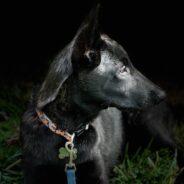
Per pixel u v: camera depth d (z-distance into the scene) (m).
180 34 9.41
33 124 4.05
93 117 4.04
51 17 9.48
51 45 9.07
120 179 4.59
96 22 3.73
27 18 9.46
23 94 6.55
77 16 9.47
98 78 3.91
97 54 3.87
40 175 4.05
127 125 5.13
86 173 4.12
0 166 4.70
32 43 9.09
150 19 9.52
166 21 9.52
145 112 5.15
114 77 3.97
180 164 5.09
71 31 9.34
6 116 5.82
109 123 4.67
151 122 5.18
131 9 9.52
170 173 4.65
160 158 4.95
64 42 9.15
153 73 8.47
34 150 4.03
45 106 3.84
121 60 4.01
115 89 3.98
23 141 4.10
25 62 8.41
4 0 9.51
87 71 3.88
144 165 4.86
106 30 9.38
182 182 4.79
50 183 4.08
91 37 3.77
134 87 4.05
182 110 6.48
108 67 3.95
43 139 4.01
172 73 8.49
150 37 9.35
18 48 8.91
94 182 4.16
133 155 5.09
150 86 4.11
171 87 7.87
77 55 3.79
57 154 4.00
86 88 3.90
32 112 4.12
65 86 3.86
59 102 3.89
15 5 9.52
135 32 9.38
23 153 4.11
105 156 4.43
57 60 3.86
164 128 5.27
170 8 9.59
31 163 4.04
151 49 9.16
